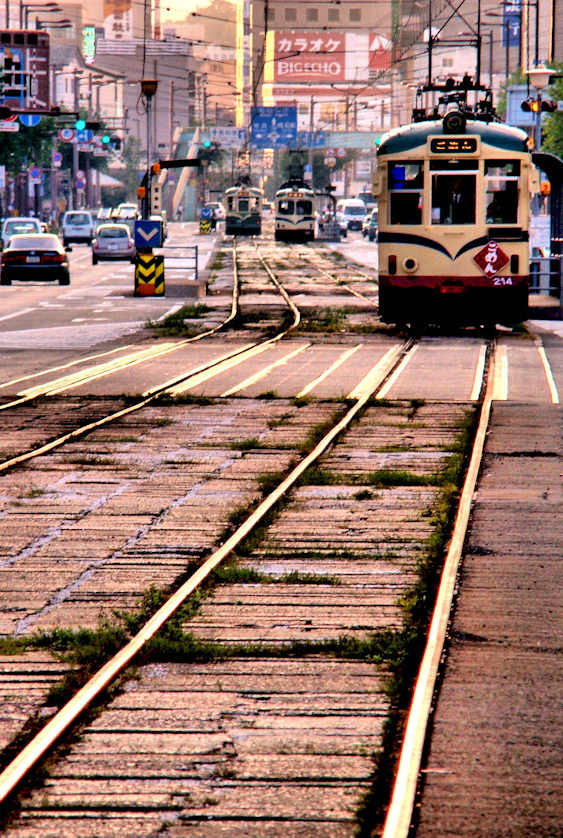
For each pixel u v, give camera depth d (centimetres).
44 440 5694
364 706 2425
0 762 2164
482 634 2872
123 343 10406
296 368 8506
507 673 2598
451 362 8862
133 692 2514
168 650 2747
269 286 18125
